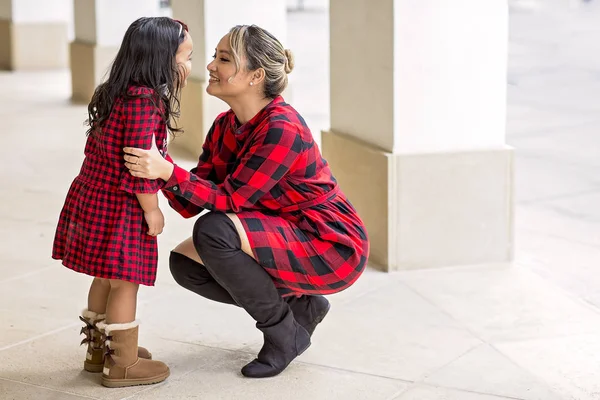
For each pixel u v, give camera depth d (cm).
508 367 354
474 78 466
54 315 409
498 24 464
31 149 774
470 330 393
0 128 867
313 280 333
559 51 1389
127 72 308
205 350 369
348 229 334
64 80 1202
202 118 725
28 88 1129
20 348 371
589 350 372
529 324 400
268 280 330
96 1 1004
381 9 459
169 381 339
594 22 1780
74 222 320
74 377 342
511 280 457
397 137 461
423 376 346
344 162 503
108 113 310
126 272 313
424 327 396
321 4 2403
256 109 330
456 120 467
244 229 323
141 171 306
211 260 322
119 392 329
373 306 421
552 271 477
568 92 1044
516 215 587
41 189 641
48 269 474
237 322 401
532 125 866
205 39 725
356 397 327
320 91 1071
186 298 431
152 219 315
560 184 659
